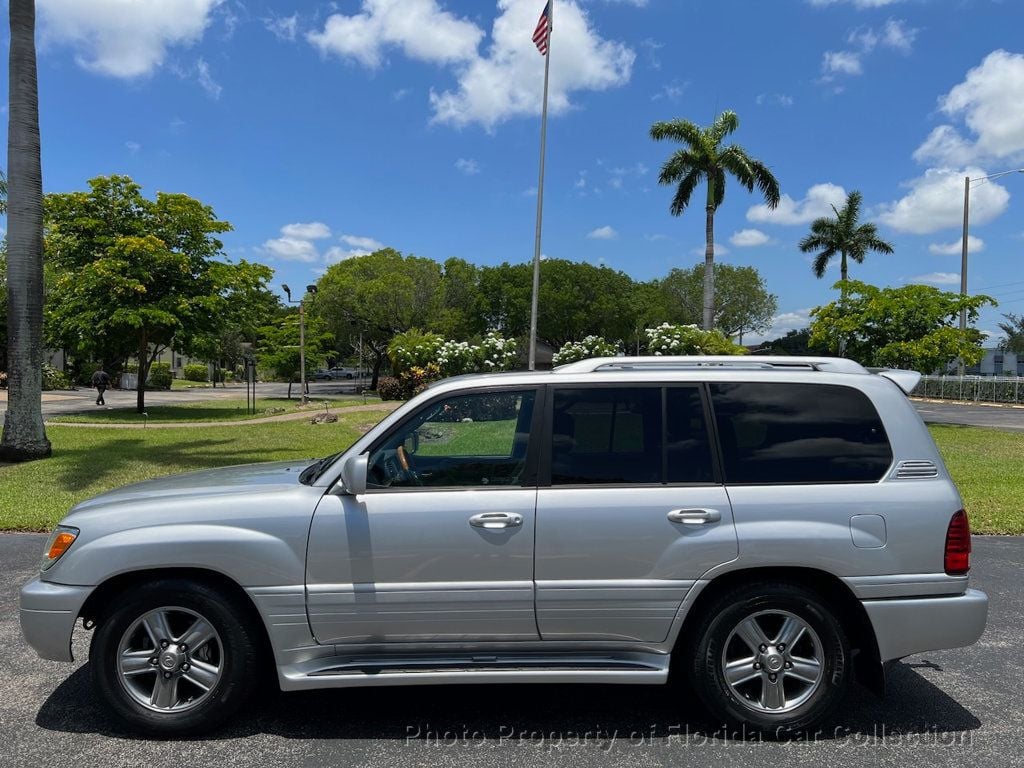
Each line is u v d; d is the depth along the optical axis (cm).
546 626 359
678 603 355
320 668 356
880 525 357
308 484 383
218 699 357
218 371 6669
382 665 356
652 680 353
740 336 6300
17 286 1256
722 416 374
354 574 354
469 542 354
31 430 1275
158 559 353
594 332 5503
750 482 363
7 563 667
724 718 359
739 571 362
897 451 370
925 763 336
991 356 6128
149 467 1207
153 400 3312
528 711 391
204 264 2445
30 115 1245
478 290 5553
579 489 362
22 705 394
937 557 358
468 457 384
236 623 357
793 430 373
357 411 2564
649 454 369
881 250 4578
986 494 1012
